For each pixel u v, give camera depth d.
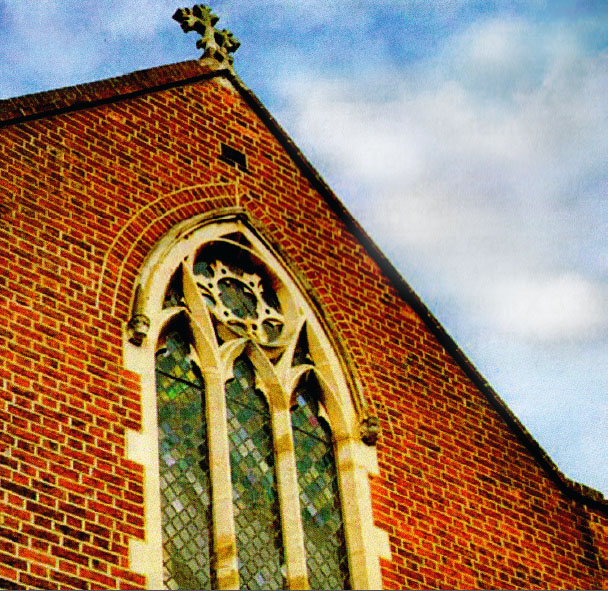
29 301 16.59
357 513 17.33
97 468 15.77
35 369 16.09
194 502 16.58
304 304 18.91
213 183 19.34
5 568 14.55
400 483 17.88
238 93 20.75
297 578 16.53
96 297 17.16
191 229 18.62
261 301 18.75
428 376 19.22
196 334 17.77
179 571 15.98
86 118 18.89
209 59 20.77
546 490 19.11
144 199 18.53
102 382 16.47
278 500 17.19
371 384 18.59
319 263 19.47
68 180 18.05
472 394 19.45
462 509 18.11
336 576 16.97
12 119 18.11
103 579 15.08
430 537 17.59
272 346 18.22
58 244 17.34
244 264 19.00
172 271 18.06
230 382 17.80
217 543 16.28
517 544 18.25
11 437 15.42
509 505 18.58
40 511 15.12
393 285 19.95
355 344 18.88
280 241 19.31
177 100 19.97
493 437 19.17
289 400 17.88
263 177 19.91
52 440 15.67
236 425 17.52
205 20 21.31
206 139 19.80
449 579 17.36
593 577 18.61
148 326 17.25
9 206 17.31
